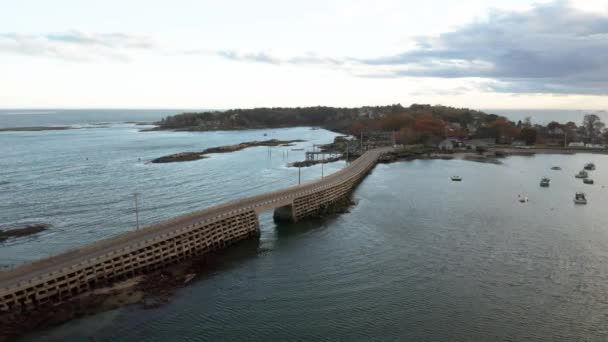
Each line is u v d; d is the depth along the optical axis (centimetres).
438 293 6519
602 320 5788
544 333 5478
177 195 13388
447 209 11612
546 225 10144
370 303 6197
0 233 9550
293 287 6675
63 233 9625
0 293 5525
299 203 10550
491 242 8844
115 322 5588
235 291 6525
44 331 5331
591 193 14062
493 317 5850
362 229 9694
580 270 7412
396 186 15038
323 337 5362
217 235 8369
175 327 5522
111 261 6656
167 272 7119
